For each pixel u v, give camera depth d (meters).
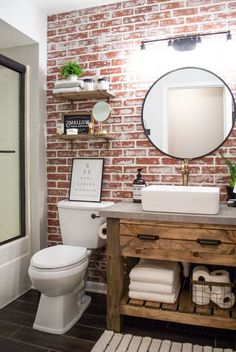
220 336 1.79
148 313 1.77
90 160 2.45
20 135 2.50
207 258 1.65
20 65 2.40
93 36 2.43
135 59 2.31
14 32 2.24
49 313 1.85
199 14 2.15
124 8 2.34
